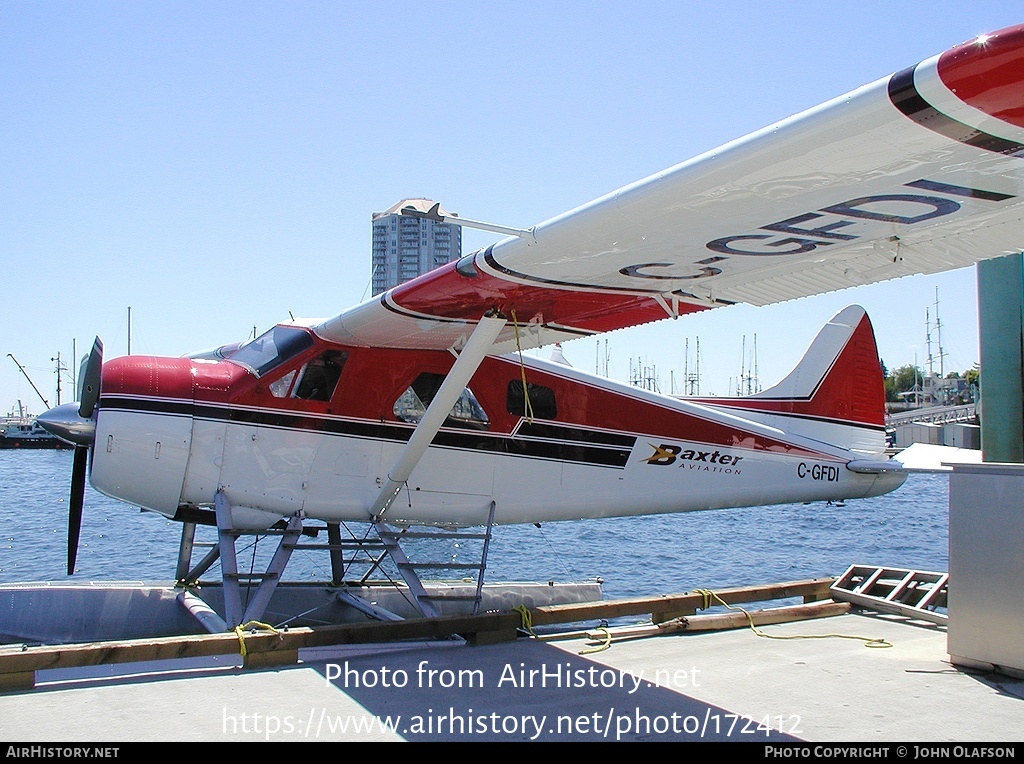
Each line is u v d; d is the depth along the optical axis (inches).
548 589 308.3
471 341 219.8
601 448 286.8
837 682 167.8
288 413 246.7
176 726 141.8
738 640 206.8
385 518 260.4
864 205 145.3
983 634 173.9
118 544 572.7
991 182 134.4
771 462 320.5
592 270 186.2
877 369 352.5
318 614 275.6
